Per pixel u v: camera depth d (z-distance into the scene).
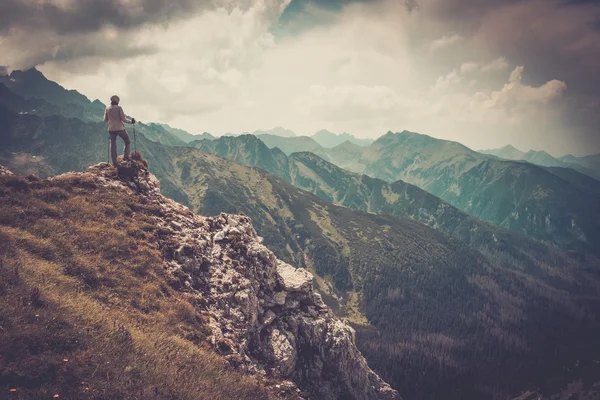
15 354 16.02
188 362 22.44
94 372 17.17
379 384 52.41
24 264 22.38
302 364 37.72
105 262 26.95
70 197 31.42
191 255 33.06
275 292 39.75
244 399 22.34
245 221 45.78
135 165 38.88
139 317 24.19
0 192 28.08
